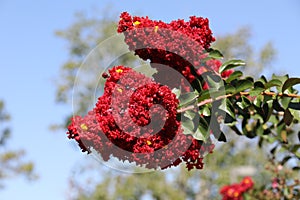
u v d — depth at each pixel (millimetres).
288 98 1151
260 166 3812
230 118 1120
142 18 1098
